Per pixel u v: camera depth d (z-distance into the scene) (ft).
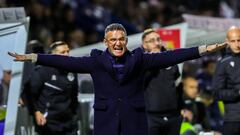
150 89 66.74
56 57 52.13
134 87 52.21
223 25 84.58
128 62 51.83
